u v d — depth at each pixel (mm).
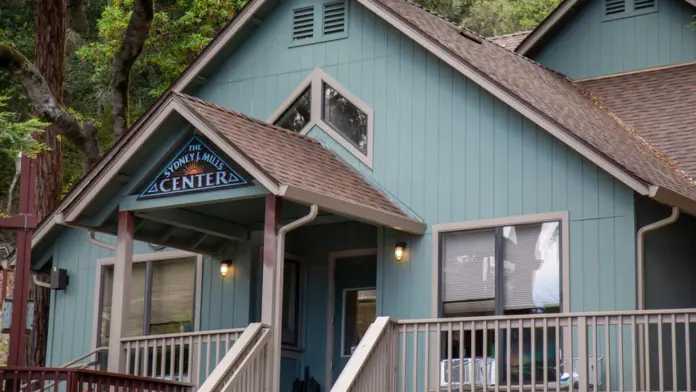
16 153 13086
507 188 15312
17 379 11953
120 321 14727
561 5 19656
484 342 13469
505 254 15148
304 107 17281
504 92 15219
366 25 16953
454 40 17109
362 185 15914
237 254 17156
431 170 15930
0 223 12602
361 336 16859
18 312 12438
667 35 18969
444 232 15648
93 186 14969
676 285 14977
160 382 13133
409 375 15352
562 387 13914
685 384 14742
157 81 31266
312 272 17375
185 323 17500
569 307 14539
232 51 18109
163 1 29109
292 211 15930
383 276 15953
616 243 14391
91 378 12117
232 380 12750
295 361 17062
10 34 29812
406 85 16422
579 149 14438
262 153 14383
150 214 15383
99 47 26969
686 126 17344
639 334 13703
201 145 14602
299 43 17500
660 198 13797
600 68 19484
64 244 19172
